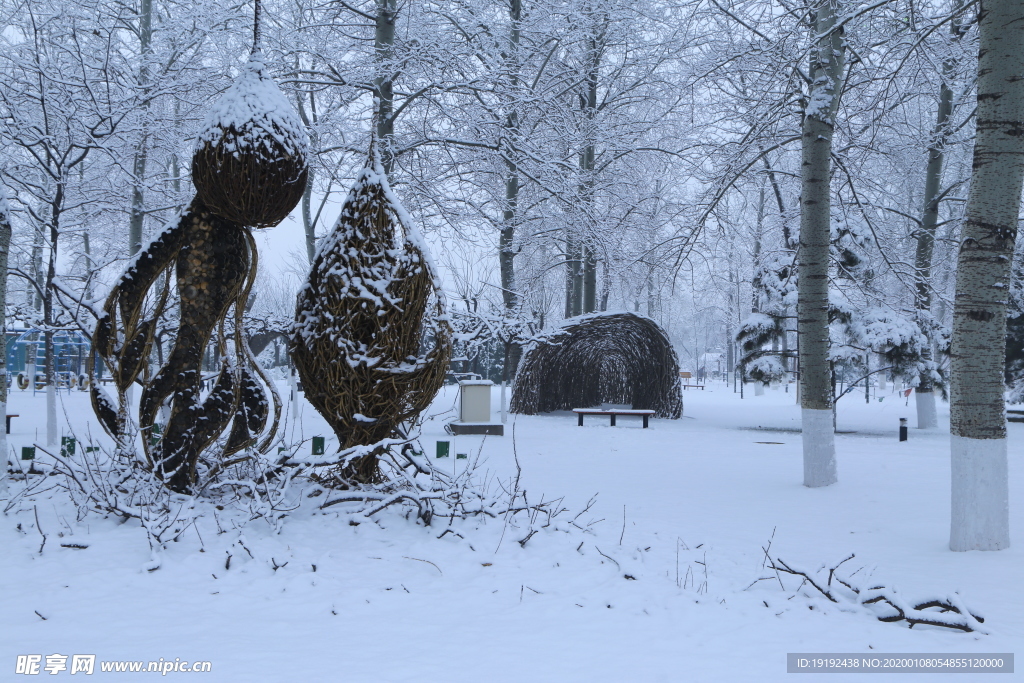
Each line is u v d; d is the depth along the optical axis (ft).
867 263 62.90
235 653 13.10
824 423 33.53
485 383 58.49
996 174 22.22
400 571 18.66
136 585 16.94
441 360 24.89
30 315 64.44
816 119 34.60
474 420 58.13
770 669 12.99
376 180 24.75
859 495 31.32
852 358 62.59
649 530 24.29
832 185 57.06
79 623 14.56
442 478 25.88
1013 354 80.12
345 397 24.08
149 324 23.99
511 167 65.16
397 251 24.32
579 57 78.64
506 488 31.55
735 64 45.06
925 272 66.49
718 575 19.22
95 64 49.80
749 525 25.39
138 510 21.43
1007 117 22.12
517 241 77.10
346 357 23.72
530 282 91.40
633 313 77.41
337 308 23.89
